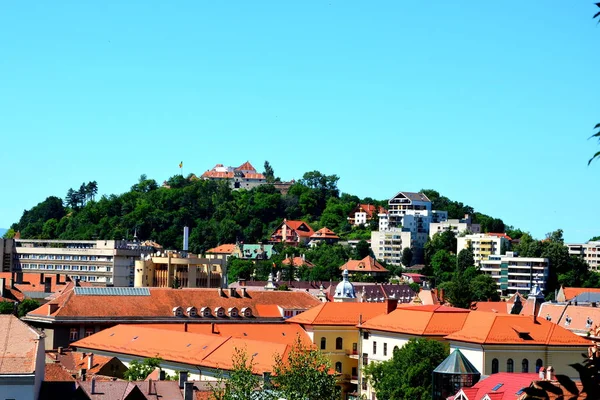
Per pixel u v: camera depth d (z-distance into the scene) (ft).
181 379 525.75
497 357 636.48
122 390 489.26
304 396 451.53
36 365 428.56
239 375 458.09
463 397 495.00
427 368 609.42
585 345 652.48
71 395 458.50
